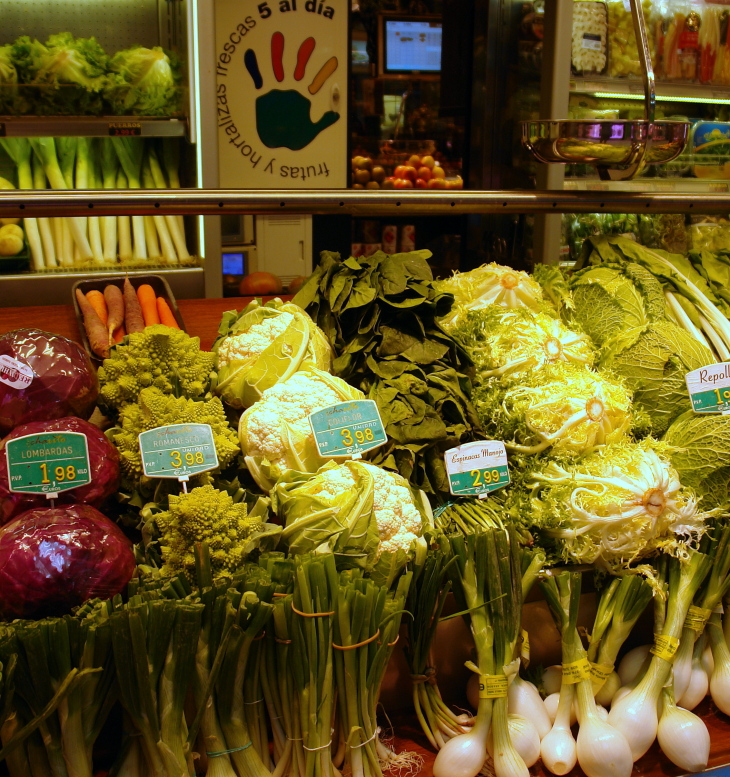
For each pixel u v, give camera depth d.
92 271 3.56
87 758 1.12
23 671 1.06
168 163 3.83
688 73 3.98
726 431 1.64
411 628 1.35
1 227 3.39
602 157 1.78
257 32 4.52
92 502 1.35
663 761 1.41
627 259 2.28
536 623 1.54
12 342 1.48
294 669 1.20
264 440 1.49
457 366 1.79
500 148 4.74
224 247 4.51
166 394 1.52
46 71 3.28
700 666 1.53
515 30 4.38
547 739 1.35
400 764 1.32
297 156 4.80
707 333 2.08
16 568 1.17
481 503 1.53
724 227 3.87
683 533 1.50
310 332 1.71
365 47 5.00
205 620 1.17
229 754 1.20
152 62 3.41
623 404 1.66
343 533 1.31
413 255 1.91
